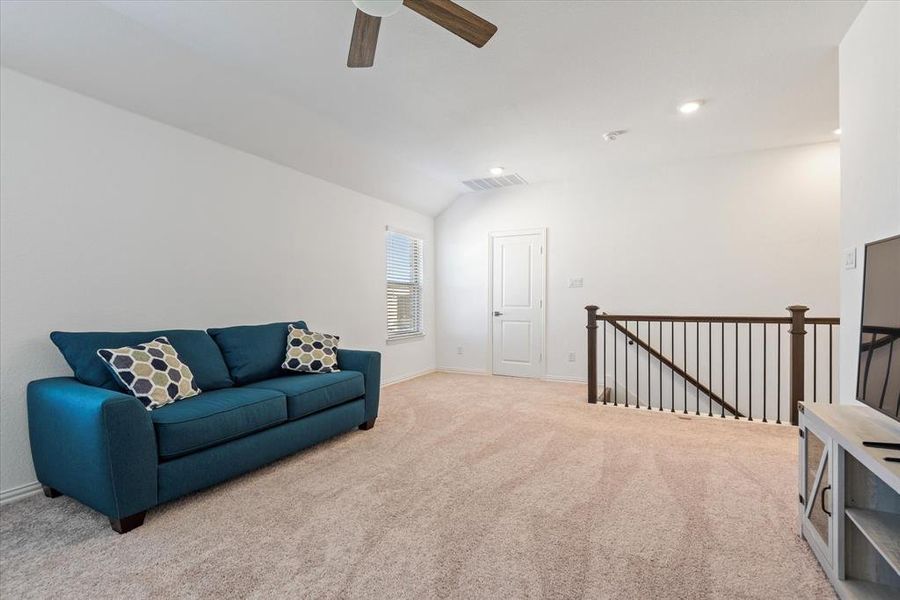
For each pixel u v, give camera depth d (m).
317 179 4.22
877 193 2.02
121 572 1.61
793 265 4.22
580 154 4.38
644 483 2.34
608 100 3.16
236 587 1.52
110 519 1.87
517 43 2.44
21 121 2.28
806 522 1.74
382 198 5.10
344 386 3.10
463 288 5.93
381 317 5.08
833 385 4.14
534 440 3.08
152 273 2.88
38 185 2.35
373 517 2.00
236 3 2.12
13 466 2.23
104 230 2.63
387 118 3.47
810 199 4.16
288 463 2.67
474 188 5.64
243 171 3.51
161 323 2.93
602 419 3.62
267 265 3.71
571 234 5.23
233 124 3.22
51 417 2.06
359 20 1.73
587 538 1.81
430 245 6.00
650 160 4.60
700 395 4.60
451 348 6.01
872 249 1.60
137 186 2.80
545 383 5.19
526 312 5.51
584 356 5.18
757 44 2.45
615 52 2.54
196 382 2.61
